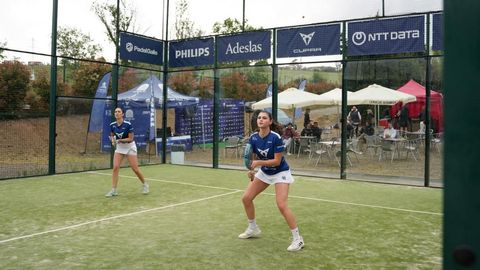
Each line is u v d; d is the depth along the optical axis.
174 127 16.27
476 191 0.84
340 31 10.23
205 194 8.18
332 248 4.72
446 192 0.86
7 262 4.19
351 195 8.23
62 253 4.49
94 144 12.86
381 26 9.68
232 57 12.03
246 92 14.18
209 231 5.42
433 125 12.12
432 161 12.81
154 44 13.02
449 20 0.85
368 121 13.48
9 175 10.27
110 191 8.27
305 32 10.71
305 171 11.62
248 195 4.92
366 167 12.26
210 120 15.48
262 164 4.57
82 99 11.83
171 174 11.07
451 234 0.87
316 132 13.75
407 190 8.85
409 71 11.84
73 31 21.66
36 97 12.19
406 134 12.95
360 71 12.50
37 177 10.24
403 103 12.95
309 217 6.30
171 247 4.72
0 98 11.74
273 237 5.16
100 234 5.27
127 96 13.71
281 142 4.59
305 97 12.98
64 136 12.97
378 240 5.07
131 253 4.50
